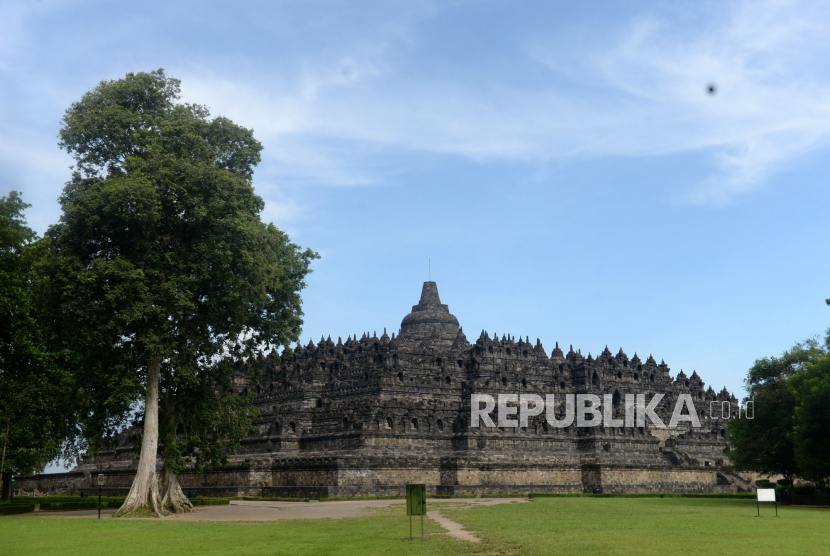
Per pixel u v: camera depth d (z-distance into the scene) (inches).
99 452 6230.3
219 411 3371.1
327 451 4685.0
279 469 4601.4
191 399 3336.6
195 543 1876.2
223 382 3435.0
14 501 3996.1
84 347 2999.5
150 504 2947.8
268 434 5147.6
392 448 4692.4
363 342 5910.4
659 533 2009.1
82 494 4800.7
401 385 5088.6
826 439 3531.0
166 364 3260.3
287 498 4229.8
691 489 5339.6
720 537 1911.9
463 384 5324.8
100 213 2871.6
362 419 4719.5
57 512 3425.2
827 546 1720.0
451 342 6181.1
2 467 3329.2
